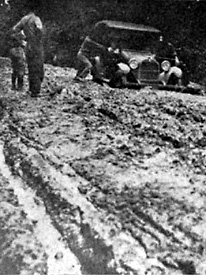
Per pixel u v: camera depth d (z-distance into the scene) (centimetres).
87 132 618
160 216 368
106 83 1219
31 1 948
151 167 482
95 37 1291
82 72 1246
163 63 1261
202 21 1870
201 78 1783
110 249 325
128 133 613
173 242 331
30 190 460
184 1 1916
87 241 346
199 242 328
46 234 372
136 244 334
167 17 1998
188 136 592
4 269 326
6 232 364
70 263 333
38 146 561
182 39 1917
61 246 355
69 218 383
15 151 556
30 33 897
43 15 2208
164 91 1210
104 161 502
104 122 677
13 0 2166
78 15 2261
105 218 371
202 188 423
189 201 393
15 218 386
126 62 1213
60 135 605
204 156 515
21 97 906
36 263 324
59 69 1708
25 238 355
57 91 966
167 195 405
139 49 1302
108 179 448
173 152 531
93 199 408
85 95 948
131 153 524
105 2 2227
